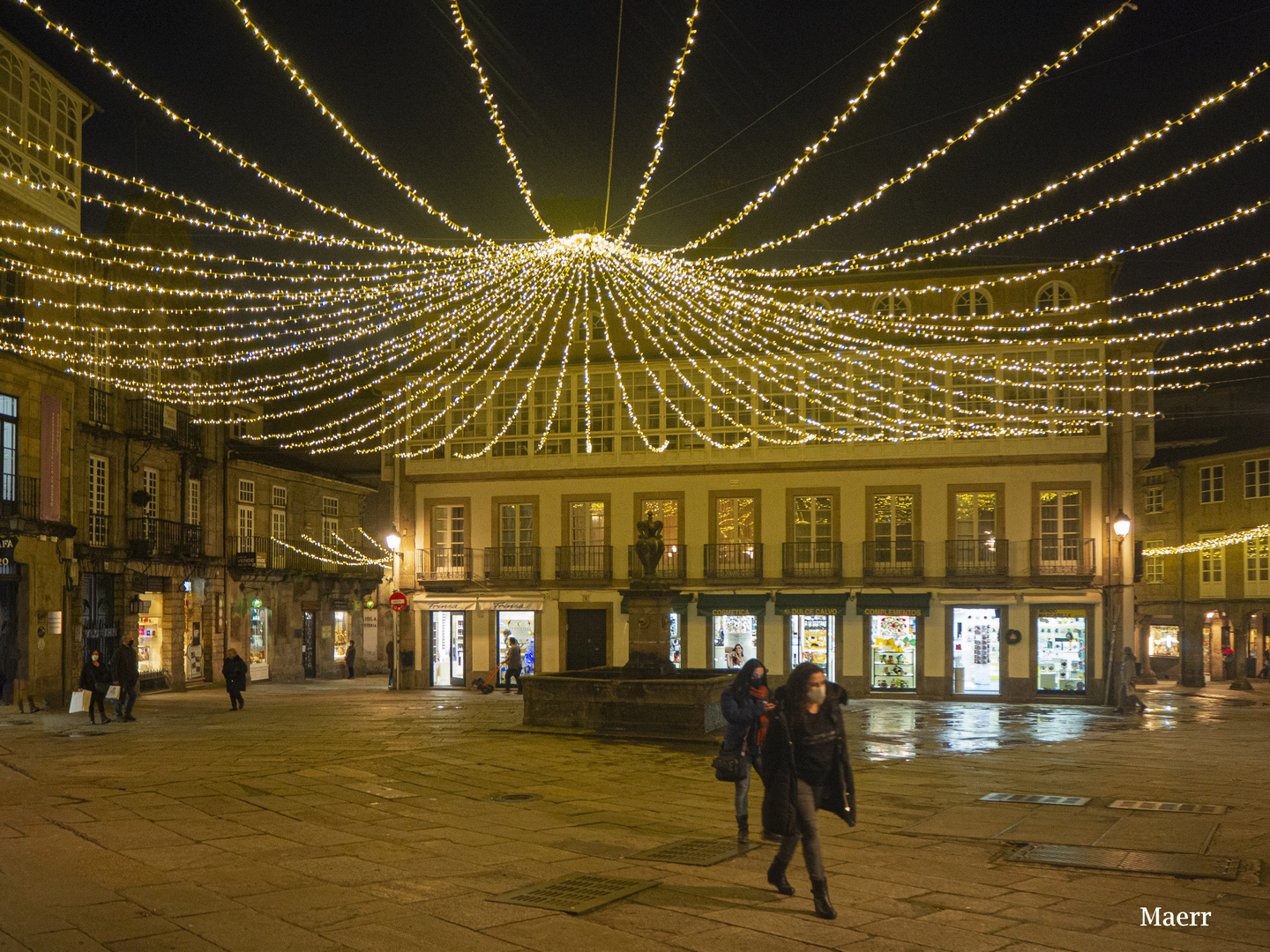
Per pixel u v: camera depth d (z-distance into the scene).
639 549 17.83
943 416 30.47
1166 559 45.56
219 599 33.75
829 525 31.03
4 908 6.47
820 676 6.80
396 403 34.03
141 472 29.80
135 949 5.69
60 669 24.62
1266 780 12.66
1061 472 29.75
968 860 8.12
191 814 9.78
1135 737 18.72
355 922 6.25
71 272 25.77
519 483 33.09
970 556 29.98
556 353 33.25
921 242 14.30
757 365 31.56
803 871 7.73
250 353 27.44
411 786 11.65
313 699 27.50
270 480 37.38
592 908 6.56
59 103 25.28
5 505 23.06
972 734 19.09
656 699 16.55
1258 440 42.12
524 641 32.84
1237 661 41.72
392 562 33.50
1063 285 30.38
